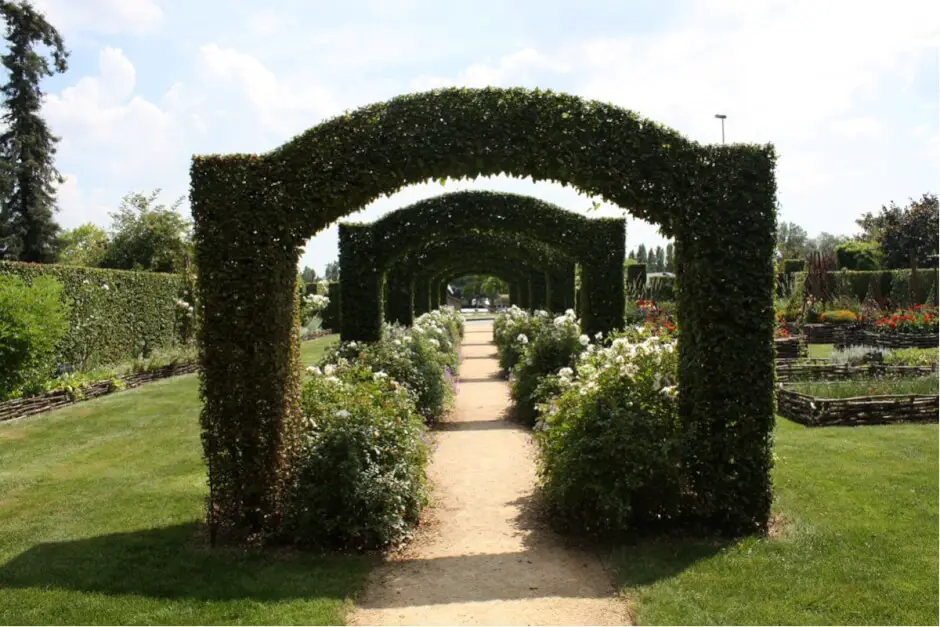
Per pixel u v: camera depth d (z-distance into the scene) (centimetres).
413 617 329
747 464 429
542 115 436
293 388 448
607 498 410
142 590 353
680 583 355
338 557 405
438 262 1364
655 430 438
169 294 1466
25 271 999
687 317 443
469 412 952
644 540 425
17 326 859
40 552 404
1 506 496
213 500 418
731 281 430
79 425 797
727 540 418
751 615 317
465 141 435
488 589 362
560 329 878
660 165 432
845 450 606
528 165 444
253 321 415
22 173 2284
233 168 416
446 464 645
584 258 893
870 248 2700
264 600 342
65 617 322
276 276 421
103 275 1195
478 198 904
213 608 332
